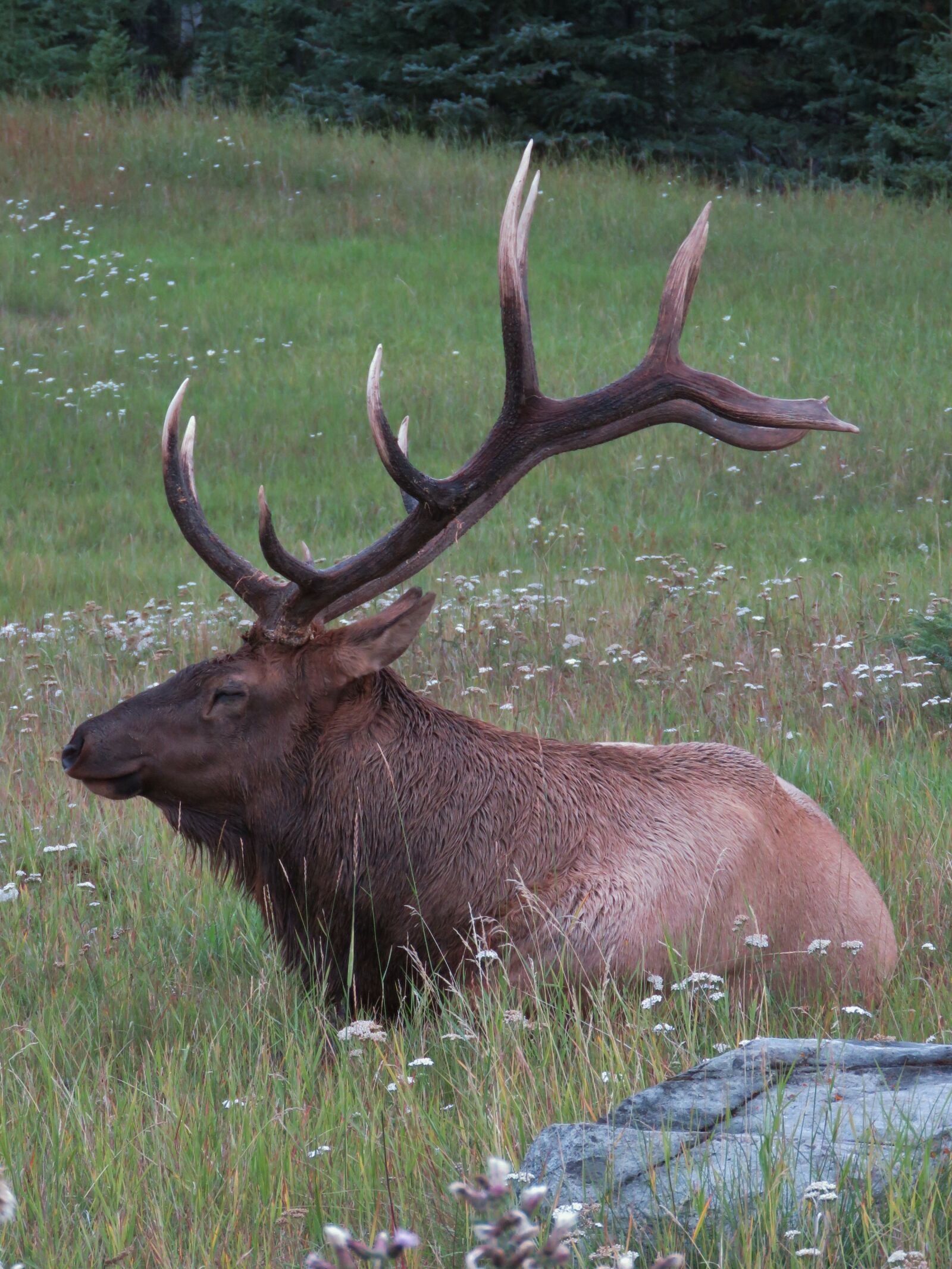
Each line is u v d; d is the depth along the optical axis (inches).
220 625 844.0
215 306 1750.7
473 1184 277.4
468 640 788.6
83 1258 280.2
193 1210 292.8
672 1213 255.1
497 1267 144.8
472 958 408.2
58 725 706.2
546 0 2711.6
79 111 2393.0
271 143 2327.8
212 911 498.0
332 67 2731.3
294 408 1461.6
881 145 2613.2
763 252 2006.6
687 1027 363.9
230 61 3048.7
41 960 462.9
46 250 1899.6
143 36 3344.0
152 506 1253.1
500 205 2169.0
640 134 2763.3
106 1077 368.5
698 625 817.5
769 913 418.9
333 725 423.8
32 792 617.3
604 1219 258.4
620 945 396.2
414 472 419.2
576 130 2699.3
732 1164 267.3
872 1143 265.1
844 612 834.8
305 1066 373.7
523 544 1098.1
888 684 712.4
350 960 420.5
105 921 499.2
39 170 2155.5
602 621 842.2
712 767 449.4
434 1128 322.3
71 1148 320.5
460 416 1443.2
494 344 1651.1
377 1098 351.9
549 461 1327.5
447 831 416.5
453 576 954.7
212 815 430.9
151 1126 336.5
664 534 1123.9
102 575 1049.5
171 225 2025.1
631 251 2004.2
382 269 1905.8
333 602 442.0
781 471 1289.4
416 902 416.2
